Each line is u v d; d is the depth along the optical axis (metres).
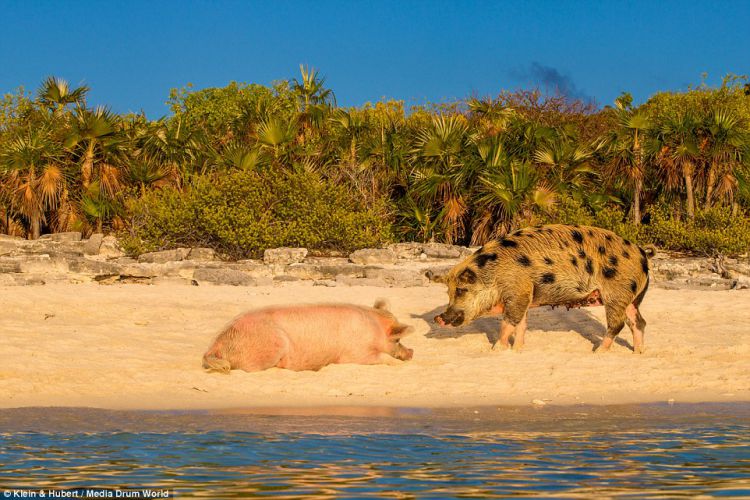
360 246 32.56
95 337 14.58
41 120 39.53
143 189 36.16
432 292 21.66
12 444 8.23
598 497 6.41
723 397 11.20
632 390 11.66
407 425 9.34
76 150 37.88
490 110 37.72
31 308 17.19
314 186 33.09
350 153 37.66
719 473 7.17
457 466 7.39
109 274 24.19
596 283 14.43
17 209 37.75
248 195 32.84
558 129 38.41
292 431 8.94
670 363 13.42
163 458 7.68
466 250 31.11
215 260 31.56
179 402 10.60
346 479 6.95
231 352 12.45
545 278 14.27
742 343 15.26
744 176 36.56
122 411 10.01
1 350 13.12
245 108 40.22
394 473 7.15
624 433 8.91
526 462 7.58
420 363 13.25
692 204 35.62
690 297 20.78
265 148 36.53
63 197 37.19
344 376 12.11
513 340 15.50
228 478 6.97
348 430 9.02
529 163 35.53
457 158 35.19
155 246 32.28
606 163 36.88
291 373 12.27
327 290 21.80
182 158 38.81
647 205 38.12
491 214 34.62
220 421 9.48
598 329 16.38
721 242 32.41
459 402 10.80
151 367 12.59
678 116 36.38
